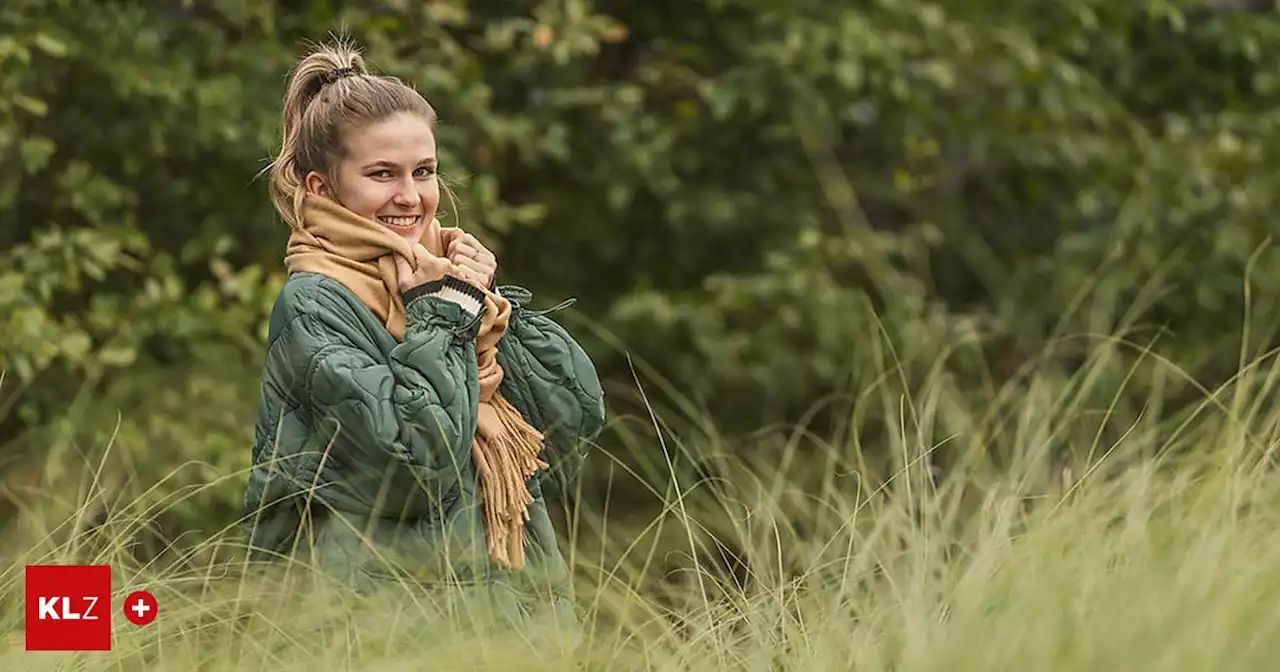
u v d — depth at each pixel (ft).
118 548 36.58
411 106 34.91
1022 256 88.58
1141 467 37.35
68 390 67.46
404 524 34.37
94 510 41.32
